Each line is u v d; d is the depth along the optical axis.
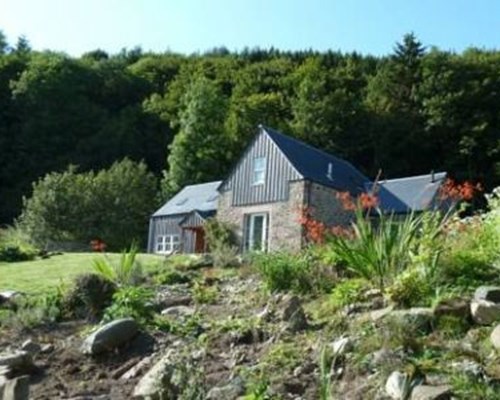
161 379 4.82
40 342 7.40
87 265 16.88
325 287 8.34
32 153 57.31
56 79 61.16
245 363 5.75
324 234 11.00
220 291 9.80
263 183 27.64
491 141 46.56
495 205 9.20
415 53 55.09
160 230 35.38
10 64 64.56
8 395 5.15
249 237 27.66
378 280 7.28
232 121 54.06
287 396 4.75
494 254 7.48
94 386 5.84
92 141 58.78
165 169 60.00
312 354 5.62
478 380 4.34
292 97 59.50
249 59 78.38
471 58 53.56
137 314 7.61
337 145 51.62
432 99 49.38
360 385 4.74
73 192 40.75
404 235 7.39
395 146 50.03
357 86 60.41
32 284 12.56
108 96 69.12
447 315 5.73
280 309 7.03
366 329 5.81
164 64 77.88
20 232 37.94
